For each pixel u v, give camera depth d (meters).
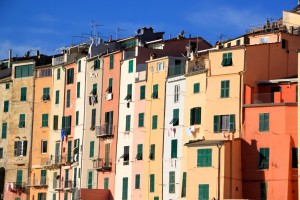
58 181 126.81
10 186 132.75
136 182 110.44
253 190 94.38
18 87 135.62
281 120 93.75
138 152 111.00
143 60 115.25
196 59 103.50
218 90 99.00
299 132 90.50
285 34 103.50
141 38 126.62
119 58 117.81
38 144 131.50
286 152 92.81
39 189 130.00
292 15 119.69
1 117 137.00
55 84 130.75
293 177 92.31
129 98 114.31
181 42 119.19
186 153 102.06
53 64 131.88
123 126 115.06
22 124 134.12
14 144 134.38
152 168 107.75
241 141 96.06
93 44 125.44
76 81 126.88
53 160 128.12
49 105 131.25
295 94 95.62
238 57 98.31
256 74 98.62
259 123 95.12
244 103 96.75
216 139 98.00
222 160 94.06
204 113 100.06
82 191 114.62
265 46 99.94
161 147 106.75
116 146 115.94
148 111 110.19
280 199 92.25
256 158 94.69
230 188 94.12
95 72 122.56
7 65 144.38
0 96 138.00
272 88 97.62
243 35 111.69
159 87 108.75
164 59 108.62
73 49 131.62
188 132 102.00
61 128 128.12
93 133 121.25
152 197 106.94
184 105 103.81
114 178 115.44
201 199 95.00
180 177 102.50
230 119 97.31
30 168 131.75
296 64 102.56
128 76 115.50
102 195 115.56
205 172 95.19
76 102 126.19
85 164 121.88
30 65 135.00
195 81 102.38
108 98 118.50
